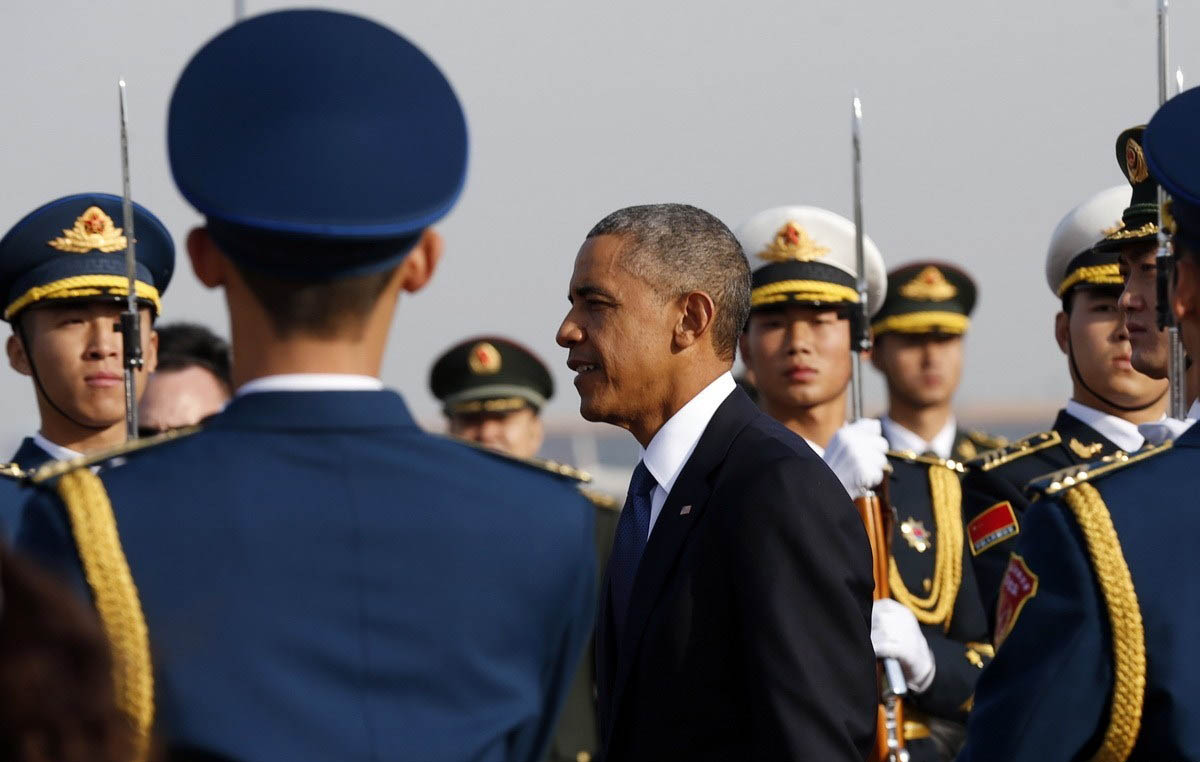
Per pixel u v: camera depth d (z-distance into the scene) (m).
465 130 8.41
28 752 4.75
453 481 8.36
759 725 11.27
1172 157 10.31
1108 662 9.79
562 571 8.51
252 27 8.30
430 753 7.86
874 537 16.84
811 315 19.66
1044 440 18.72
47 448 16.66
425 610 8.04
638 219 13.12
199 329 22.95
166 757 7.15
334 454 8.18
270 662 7.75
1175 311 10.41
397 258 8.27
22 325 16.58
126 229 13.00
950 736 17.55
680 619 11.80
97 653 4.89
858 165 17.52
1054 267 19.00
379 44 8.37
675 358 12.92
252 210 7.95
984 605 18.38
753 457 12.05
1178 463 10.16
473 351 30.34
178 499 7.92
